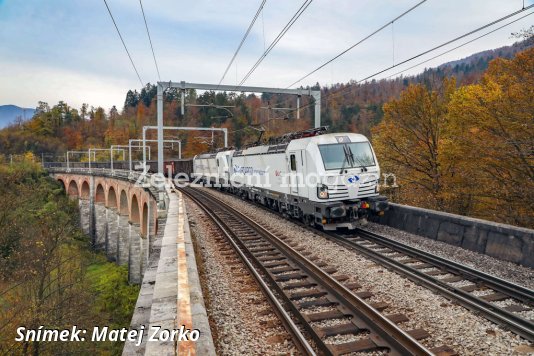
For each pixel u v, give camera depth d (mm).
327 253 10609
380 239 11867
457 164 17203
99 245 55312
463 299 6645
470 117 15055
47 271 22969
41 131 121625
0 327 18078
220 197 29016
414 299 6977
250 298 7465
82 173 61531
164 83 19547
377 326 5699
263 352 5371
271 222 16625
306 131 15562
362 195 13062
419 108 19672
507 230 9133
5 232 27531
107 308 27297
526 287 7469
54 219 38844
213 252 11328
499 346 5266
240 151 25734
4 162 68062
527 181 14250
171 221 13281
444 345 5254
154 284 7191
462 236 10500
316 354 5199
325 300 7066
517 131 13906
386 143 21078
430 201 19141
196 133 83125
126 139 104875
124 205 45094
